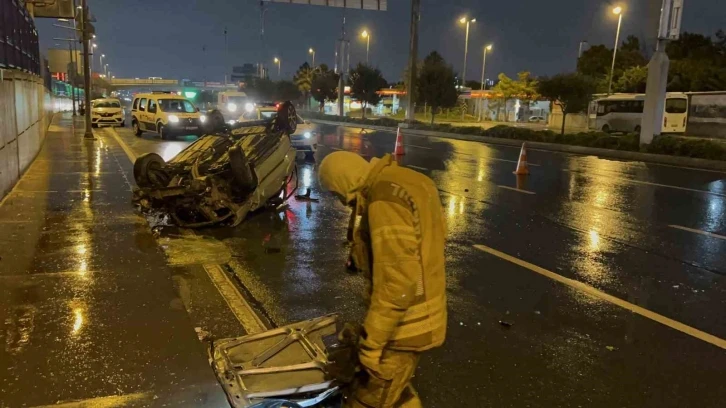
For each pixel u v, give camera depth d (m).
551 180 14.65
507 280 6.46
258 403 3.01
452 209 10.52
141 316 4.59
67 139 21.56
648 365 4.45
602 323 5.27
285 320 5.13
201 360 3.87
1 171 9.20
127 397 3.41
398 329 2.38
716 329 5.19
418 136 32.06
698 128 36.06
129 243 6.75
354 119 46.31
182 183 8.73
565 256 7.50
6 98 9.99
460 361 4.44
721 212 10.70
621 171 17.05
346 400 2.70
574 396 3.96
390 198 2.32
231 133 10.07
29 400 3.34
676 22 21.72
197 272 6.49
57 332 4.26
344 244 7.88
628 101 37.44
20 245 6.57
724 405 3.89
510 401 3.86
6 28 11.22
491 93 60.44
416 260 2.29
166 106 26.08
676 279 6.63
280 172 9.78
